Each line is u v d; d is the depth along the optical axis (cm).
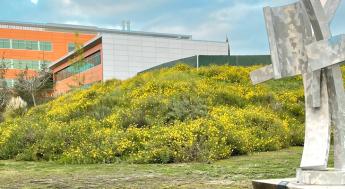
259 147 1276
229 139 1184
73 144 1240
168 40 5834
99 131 1277
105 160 1119
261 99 1908
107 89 2269
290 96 1988
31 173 927
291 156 1122
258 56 2988
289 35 509
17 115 2466
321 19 498
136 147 1151
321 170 497
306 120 523
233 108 1639
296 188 474
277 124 1470
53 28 7862
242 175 810
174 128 1222
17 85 4844
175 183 738
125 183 750
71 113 1748
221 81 2192
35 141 1332
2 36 7231
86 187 720
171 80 1995
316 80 511
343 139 509
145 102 1574
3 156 1325
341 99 511
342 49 475
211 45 6116
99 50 5516
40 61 7456
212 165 980
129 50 5562
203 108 1538
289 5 509
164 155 1076
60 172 935
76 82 5156
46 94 5388
